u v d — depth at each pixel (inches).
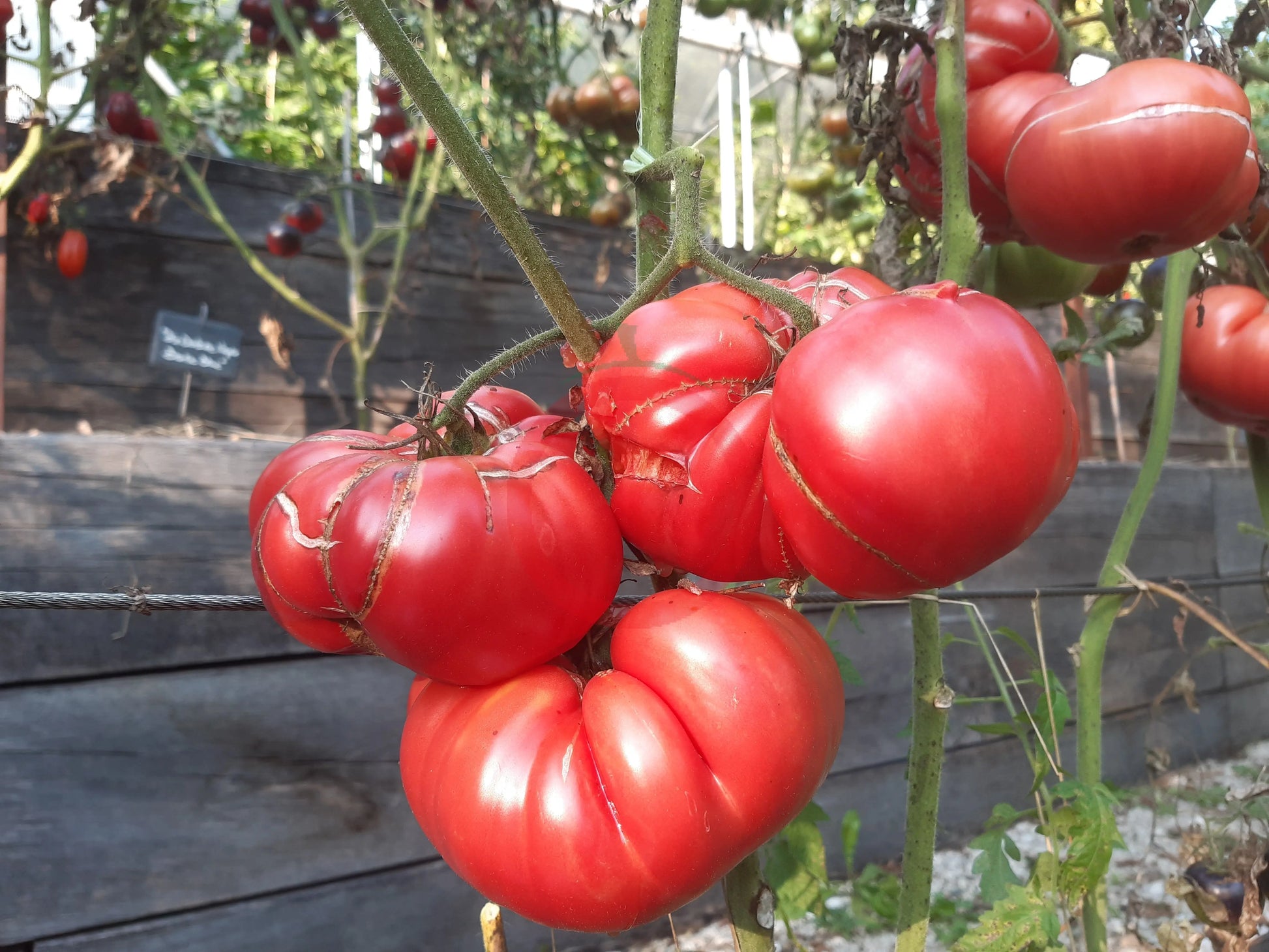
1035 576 46.4
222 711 29.1
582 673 11.2
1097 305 27.2
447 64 48.4
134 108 41.3
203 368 39.9
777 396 9.0
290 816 30.0
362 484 10.0
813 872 21.5
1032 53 17.8
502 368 10.8
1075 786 21.6
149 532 28.4
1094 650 23.8
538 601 9.6
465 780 9.9
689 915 36.9
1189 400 25.1
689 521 9.7
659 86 12.4
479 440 11.0
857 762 40.0
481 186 9.4
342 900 30.7
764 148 64.6
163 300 41.8
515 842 9.5
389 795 31.5
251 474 29.9
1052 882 21.1
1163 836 42.3
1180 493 52.2
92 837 27.2
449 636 9.5
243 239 44.1
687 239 9.9
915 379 8.3
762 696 9.6
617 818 9.4
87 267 39.9
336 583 9.9
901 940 17.1
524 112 52.9
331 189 44.6
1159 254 16.3
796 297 10.5
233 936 29.0
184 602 16.7
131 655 28.0
